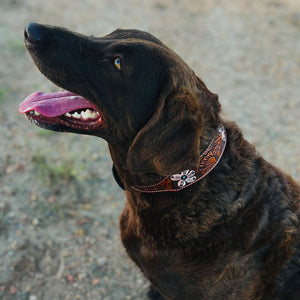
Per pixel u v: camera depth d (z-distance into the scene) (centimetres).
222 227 96
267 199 98
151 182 96
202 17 259
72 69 97
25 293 121
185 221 96
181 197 96
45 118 101
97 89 98
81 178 144
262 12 268
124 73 95
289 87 200
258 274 96
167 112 92
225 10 270
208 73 206
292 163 157
